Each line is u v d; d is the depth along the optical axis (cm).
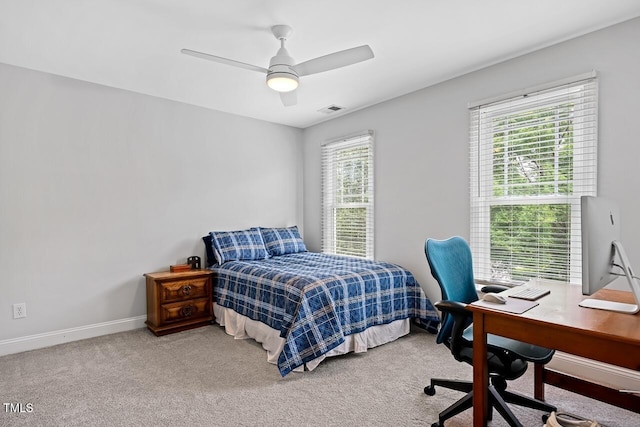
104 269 329
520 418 190
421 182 342
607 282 148
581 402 206
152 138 358
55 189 303
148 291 342
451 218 317
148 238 356
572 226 247
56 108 304
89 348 291
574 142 245
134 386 226
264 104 386
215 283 361
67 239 309
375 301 293
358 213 415
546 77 257
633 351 116
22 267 288
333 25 226
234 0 198
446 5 205
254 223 441
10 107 283
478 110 296
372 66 288
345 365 258
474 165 300
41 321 296
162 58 273
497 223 289
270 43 249
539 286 198
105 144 330
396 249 367
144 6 204
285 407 202
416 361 264
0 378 237
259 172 446
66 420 189
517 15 215
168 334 327
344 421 189
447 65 287
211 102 378
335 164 446
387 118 374
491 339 180
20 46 252
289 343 240
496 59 277
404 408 201
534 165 267
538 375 201
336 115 431
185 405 204
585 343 126
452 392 219
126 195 342
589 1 201
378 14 214
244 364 260
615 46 225
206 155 398
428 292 336
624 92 222
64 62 279
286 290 268
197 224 391
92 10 207
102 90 328
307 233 488
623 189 223
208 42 248
